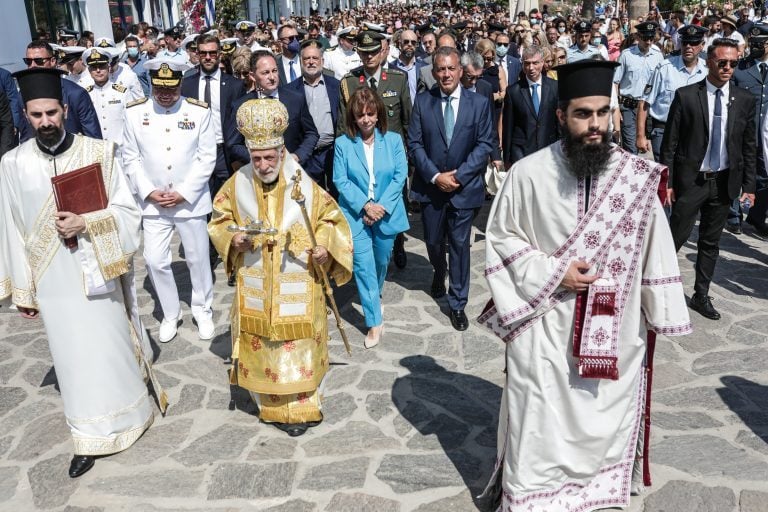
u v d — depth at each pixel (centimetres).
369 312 522
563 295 307
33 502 369
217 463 393
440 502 355
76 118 659
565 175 302
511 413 317
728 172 536
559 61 866
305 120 608
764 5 2128
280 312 397
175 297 555
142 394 418
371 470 382
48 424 445
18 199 381
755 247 721
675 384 461
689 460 381
